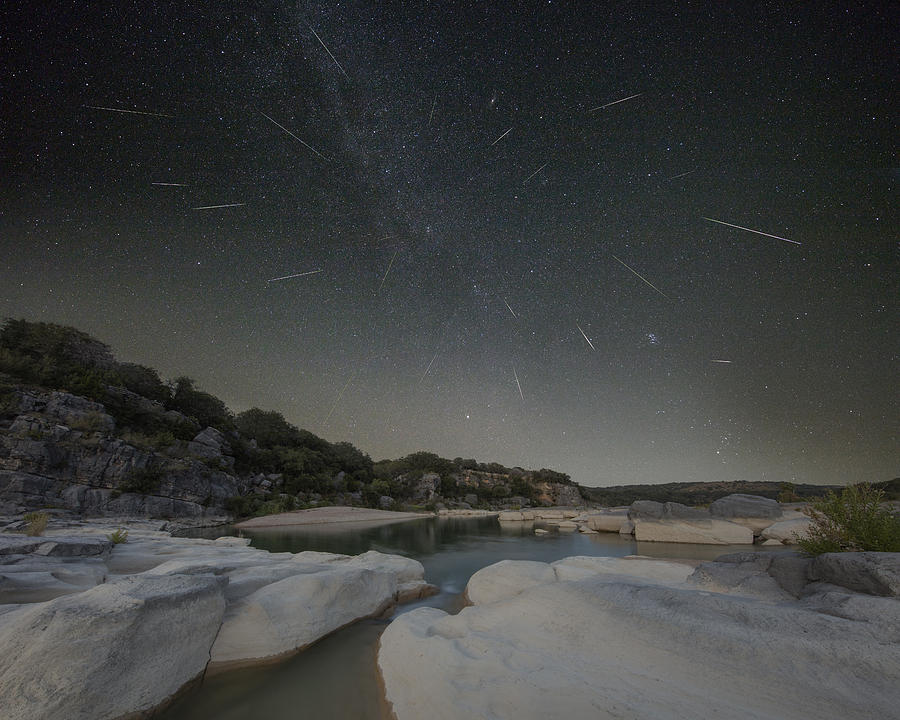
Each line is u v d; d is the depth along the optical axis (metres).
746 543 21.80
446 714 4.71
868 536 7.70
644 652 5.30
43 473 34.94
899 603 4.92
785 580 7.06
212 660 6.86
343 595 9.48
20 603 7.51
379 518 53.00
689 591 6.39
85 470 37.34
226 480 50.28
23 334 52.28
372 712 5.77
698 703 4.23
